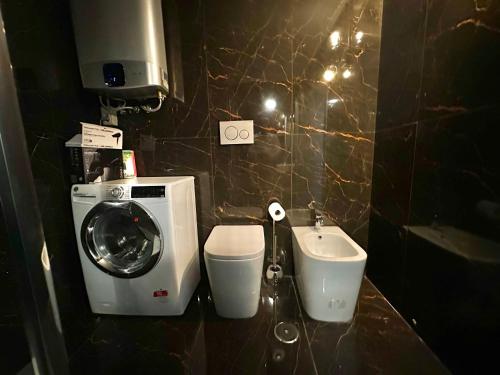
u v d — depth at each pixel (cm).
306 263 121
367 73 144
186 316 130
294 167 154
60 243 117
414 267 115
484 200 77
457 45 88
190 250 143
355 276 115
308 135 150
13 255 42
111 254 128
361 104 147
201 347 111
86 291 132
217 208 158
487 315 76
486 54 76
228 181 156
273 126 150
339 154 152
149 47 117
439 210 98
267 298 144
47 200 111
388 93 135
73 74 126
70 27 125
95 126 124
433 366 98
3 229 42
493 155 74
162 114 151
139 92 131
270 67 144
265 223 159
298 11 139
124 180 135
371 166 153
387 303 138
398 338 113
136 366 103
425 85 106
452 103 91
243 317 127
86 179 120
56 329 48
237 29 141
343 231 152
